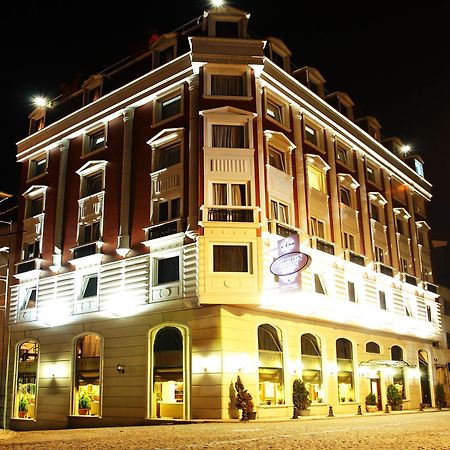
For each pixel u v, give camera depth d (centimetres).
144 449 1052
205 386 2284
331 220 3077
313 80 3272
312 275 2770
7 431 1677
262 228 2453
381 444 1109
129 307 2622
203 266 2355
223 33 2747
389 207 3747
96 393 2712
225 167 2509
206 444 1146
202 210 2420
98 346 2761
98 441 1257
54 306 2977
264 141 2666
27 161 3488
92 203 2972
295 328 2702
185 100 2719
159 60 2939
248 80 2681
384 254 3544
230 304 2345
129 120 2928
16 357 3142
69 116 3259
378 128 3931
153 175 2719
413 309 3750
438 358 4053
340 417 2509
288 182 2755
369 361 3139
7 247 3434
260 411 2362
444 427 1645
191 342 2378
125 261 2712
